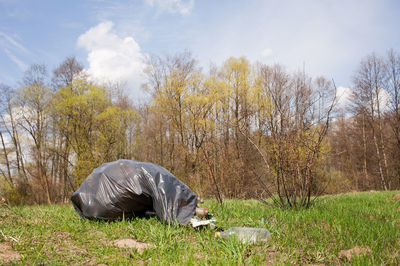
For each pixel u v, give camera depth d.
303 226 5.04
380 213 6.39
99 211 5.62
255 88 19.44
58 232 4.66
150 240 4.28
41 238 4.13
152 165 6.03
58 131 26.06
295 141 7.38
